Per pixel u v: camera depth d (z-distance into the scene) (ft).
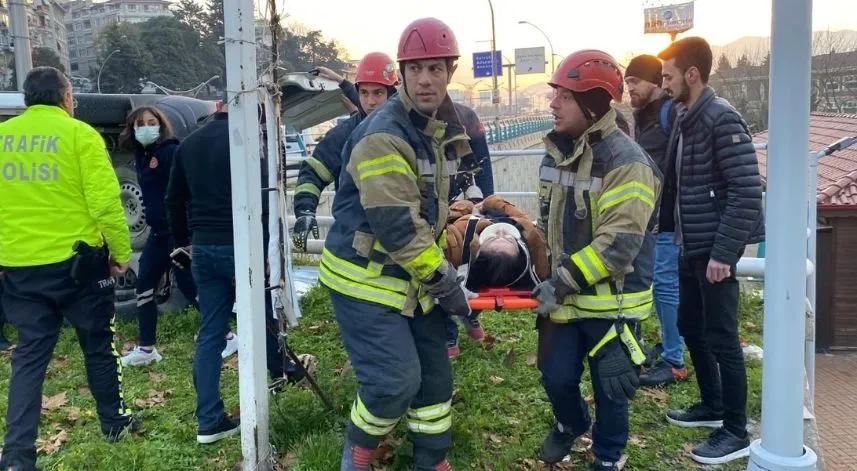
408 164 9.28
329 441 11.78
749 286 23.65
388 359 9.61
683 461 12.35
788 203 9.36
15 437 11.20
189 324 20.11
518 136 100.63
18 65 49.57
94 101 19.95
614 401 10.74
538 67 178.40
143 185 17.15
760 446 9.98
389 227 9.04
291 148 41.68
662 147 14.32
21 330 11.68
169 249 17.30
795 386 9.58
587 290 10.39
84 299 12.17
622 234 9.77
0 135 11.75
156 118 17.10
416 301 9.83
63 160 11.60
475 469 11.86
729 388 12.16
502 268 10.44
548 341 11.12
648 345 17.47
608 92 9.92
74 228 11.80
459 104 15.21
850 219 43.86
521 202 44.19
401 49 9.31
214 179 12.61
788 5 9.05
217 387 12.92
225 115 13.06
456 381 15.10
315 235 13.65
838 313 44.73
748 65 127.85
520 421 13.47
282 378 13.89
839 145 16.94
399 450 11.68
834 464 27.66
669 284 15.19
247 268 10.70
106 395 12.85
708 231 12.19
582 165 10.21
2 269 11.75
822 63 141.38
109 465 11.82
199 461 12.19
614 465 11.14
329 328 19.07
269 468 11.32
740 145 11.69
